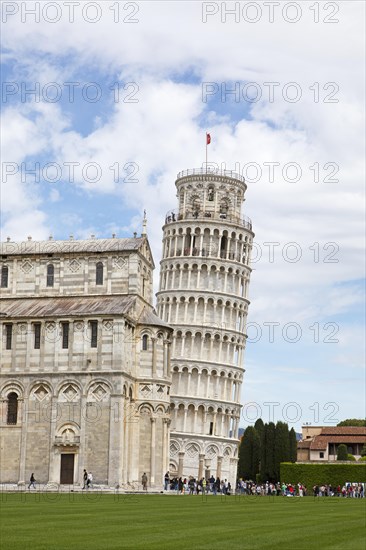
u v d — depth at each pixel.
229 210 174.50
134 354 110.56
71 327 105.56
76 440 102.75
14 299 113.06
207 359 166.50
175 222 172.38
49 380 104.94
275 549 30.47
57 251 113.06
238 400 170.00
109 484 100.88
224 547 30.75
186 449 161.00
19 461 104.06
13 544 30.31
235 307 170.75
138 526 39.41
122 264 111.50
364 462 148.38
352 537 35.91
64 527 37.84
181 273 169.50
